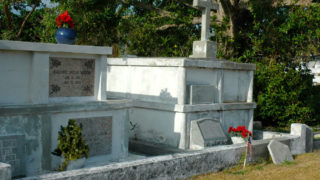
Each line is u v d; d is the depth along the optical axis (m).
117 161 7.11
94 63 6.85
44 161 6.06
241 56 14.80
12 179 5.54
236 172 6.69
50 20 13.06
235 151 7.12
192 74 8.60
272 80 12.95
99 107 6.72
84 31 13.98
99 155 6.88
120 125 7.24
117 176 5.09
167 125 8.61
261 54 14.77
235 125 9.72
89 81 6.79
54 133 6.21
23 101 5.95
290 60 13.82
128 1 15.92
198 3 8.95
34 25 17.33
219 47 15.45
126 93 9.59
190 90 8.43
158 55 17.27
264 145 7.80
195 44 9.39
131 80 9.48
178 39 17.31
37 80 5.97
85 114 6.62
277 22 14.52
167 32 17.73
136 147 8.82
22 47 5.71
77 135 5.93
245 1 15.23
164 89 8.73
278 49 14.02
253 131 10.55
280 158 7.77
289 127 13.20
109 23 14.35
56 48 6.11
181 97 8.30
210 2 9.25
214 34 16.28
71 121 6.04
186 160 6.14
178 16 16.53
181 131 8.29
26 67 5.95
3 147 5.55
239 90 9.96
